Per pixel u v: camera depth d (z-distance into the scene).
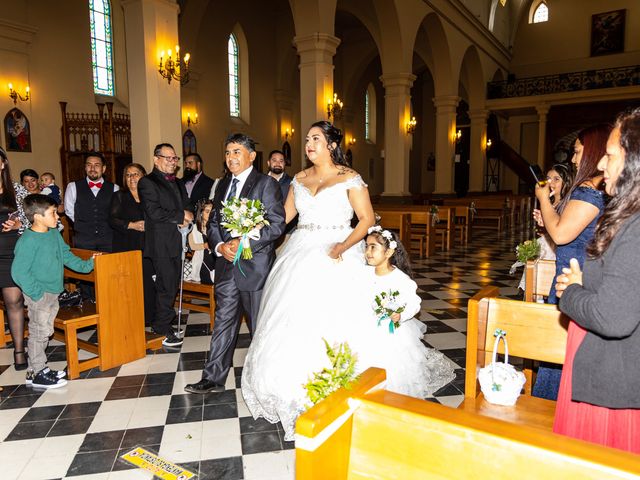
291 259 3.12
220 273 3.50
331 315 2.94
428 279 7.72
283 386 2.83
